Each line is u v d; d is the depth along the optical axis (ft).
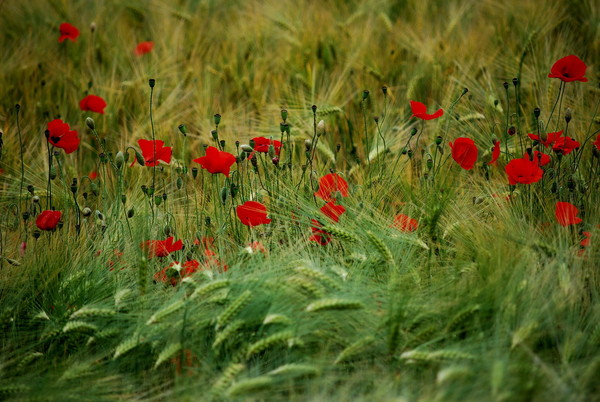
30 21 36.91
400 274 16.72
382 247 16.29
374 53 32.19
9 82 31.14
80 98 29.96
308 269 15.55
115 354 15.15
